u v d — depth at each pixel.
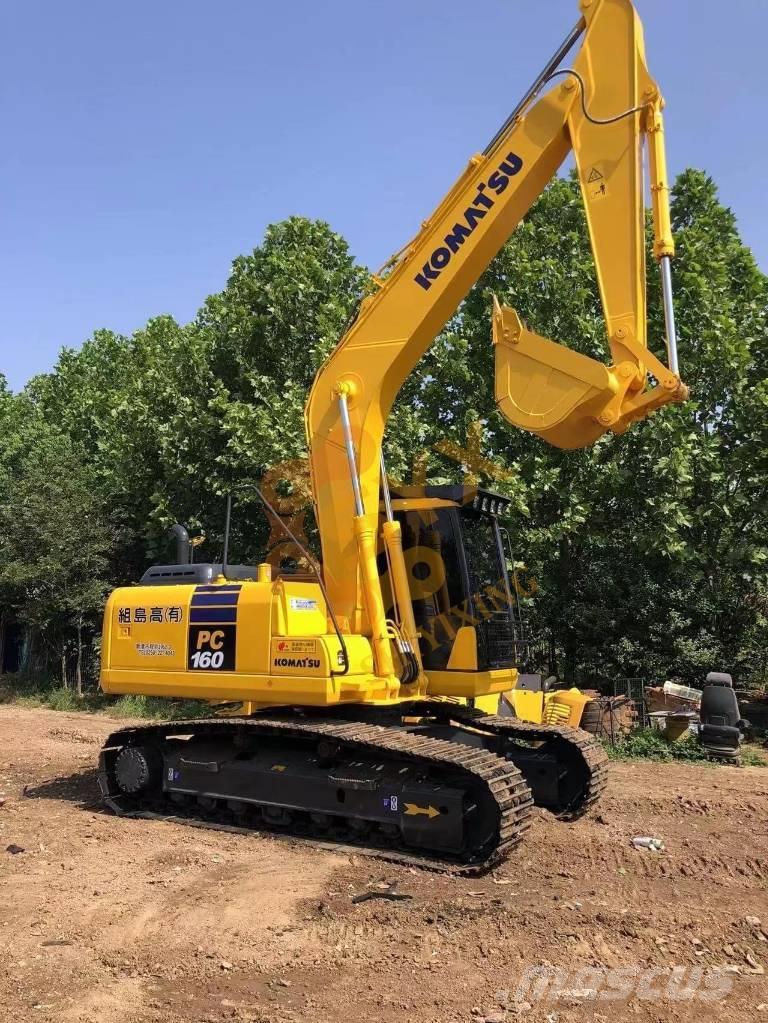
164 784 8.08
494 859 6.11
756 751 12.05
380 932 4.98
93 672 21.12
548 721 11.60
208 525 17.66
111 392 25.67
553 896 5.55
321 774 7.08
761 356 15.23
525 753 8.48
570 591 16.28
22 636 25.89
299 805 7.14
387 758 7.01
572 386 6.22
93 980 4.37
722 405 15.09
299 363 17.11
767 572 15.03
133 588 8.66
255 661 7.41
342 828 7.10
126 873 6.23
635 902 5.46
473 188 7.05
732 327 14.30
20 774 10.34
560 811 8.03
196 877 6.13
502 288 15.47
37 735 13.73
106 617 8.59
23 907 5.49
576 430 6.42
